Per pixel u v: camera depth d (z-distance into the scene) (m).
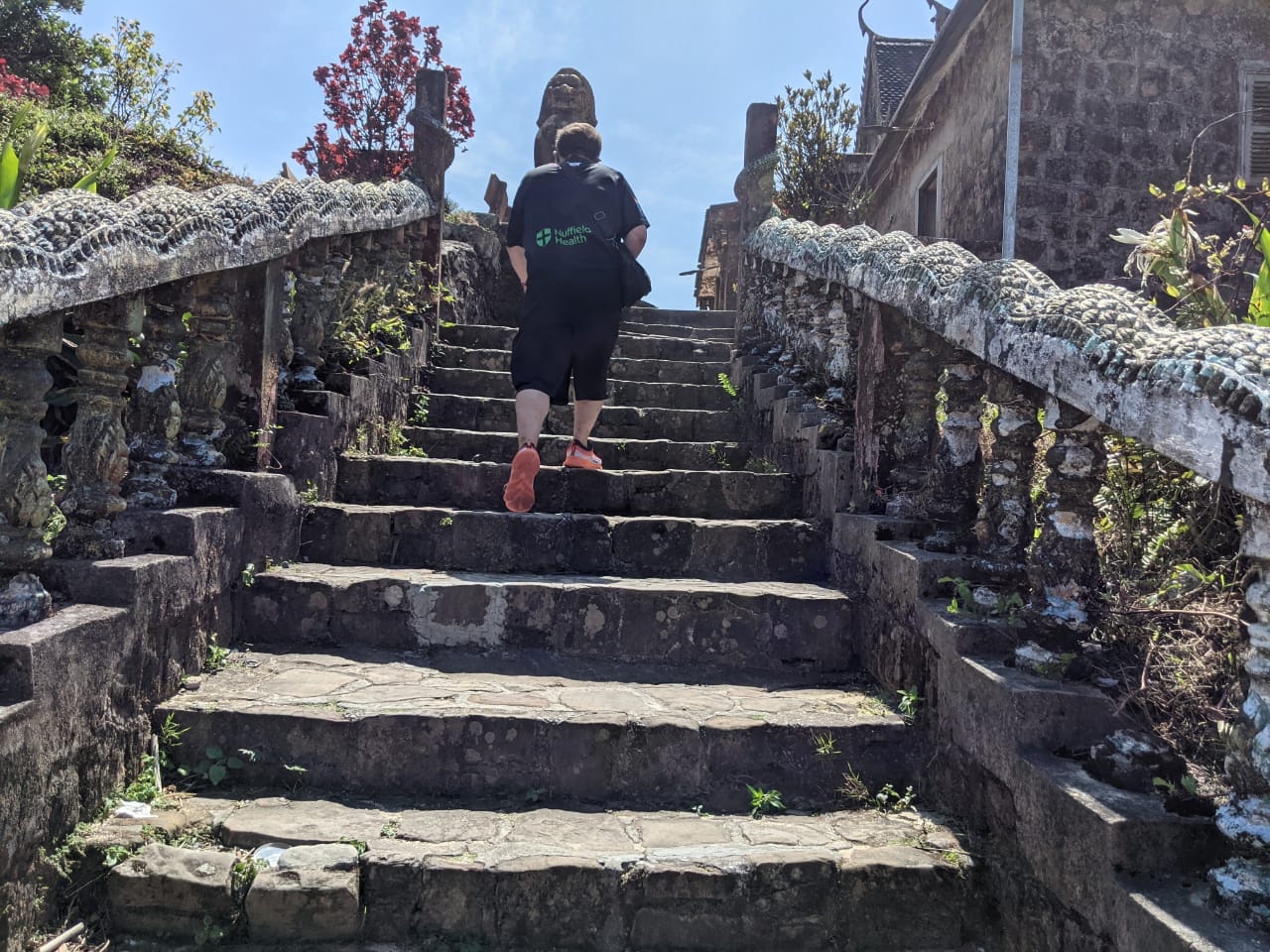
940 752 2.98
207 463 3.83
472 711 3.09
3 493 2.47
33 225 2.53
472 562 4.41
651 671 3.77
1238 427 1.81
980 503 3.36
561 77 12.02
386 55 13.23
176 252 3.19
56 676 2.42
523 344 4.09
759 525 4.48
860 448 4.25
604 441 5.76
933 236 11.85
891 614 3.48
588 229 4.17
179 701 3.06
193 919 2.43
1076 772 2.32
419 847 2.61
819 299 5.51
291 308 4.79
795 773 3.09
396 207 6.24
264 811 2.79
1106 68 9.29
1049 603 2.67
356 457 4.93
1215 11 9.30
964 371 3.42
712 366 7.37
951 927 2.55
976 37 10.34
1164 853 2.01
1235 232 9.19
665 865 2.54
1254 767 1.79
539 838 2.72
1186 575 2.81
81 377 2.95
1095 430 2.62
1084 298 2.53
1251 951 1.68
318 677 3.44
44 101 10.54
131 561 2.97
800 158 12.45
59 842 2.45
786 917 2.54
